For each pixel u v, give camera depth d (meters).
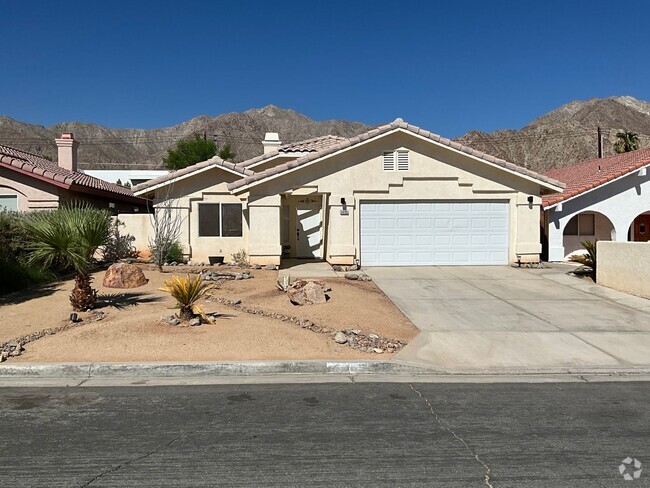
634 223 25.66
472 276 16.72
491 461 5.14
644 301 13.38
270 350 8.85
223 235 19.80
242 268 18.00
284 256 21.52
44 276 14.60
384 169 18.48
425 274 17.00
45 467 4.98
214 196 19.80
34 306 11.71
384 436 5.74
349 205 18.30
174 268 17.73
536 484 4.69
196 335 9.37
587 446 5.49
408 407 6.69
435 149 18.58
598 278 15.63
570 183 24.86
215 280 15.36
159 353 8.62
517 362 8.78
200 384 7.66
